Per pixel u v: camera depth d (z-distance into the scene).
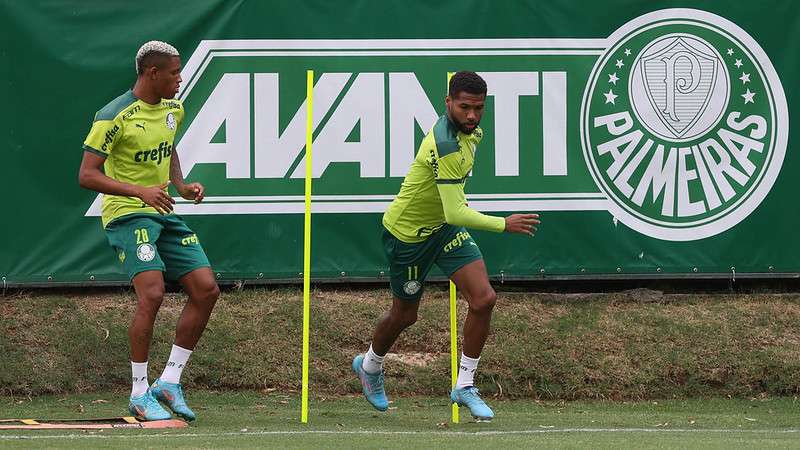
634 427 25.39
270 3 33.91
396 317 25.94
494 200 34.22
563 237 34.38
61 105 33.38
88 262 33.44
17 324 31.80
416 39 34.12
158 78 24.31
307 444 20.75
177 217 25.12
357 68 34.00
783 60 34.84
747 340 32.56
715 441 21.91
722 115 34.72
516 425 25.31
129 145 24.30
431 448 20.22
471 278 24.47
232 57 33.78
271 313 32.97
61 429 23.23
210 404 28.89
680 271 34.59
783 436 23.27
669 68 34.59
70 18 33.50
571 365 31.33
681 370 31.41
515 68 34.25
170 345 31.50
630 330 32.84
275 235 33.91
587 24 34.34
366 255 34.12
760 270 34.78
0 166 33.16
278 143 33.88
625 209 34.50
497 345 31.94
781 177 34.84
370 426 24.75
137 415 24.36
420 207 24.50
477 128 24.14
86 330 31.77
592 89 34.41
